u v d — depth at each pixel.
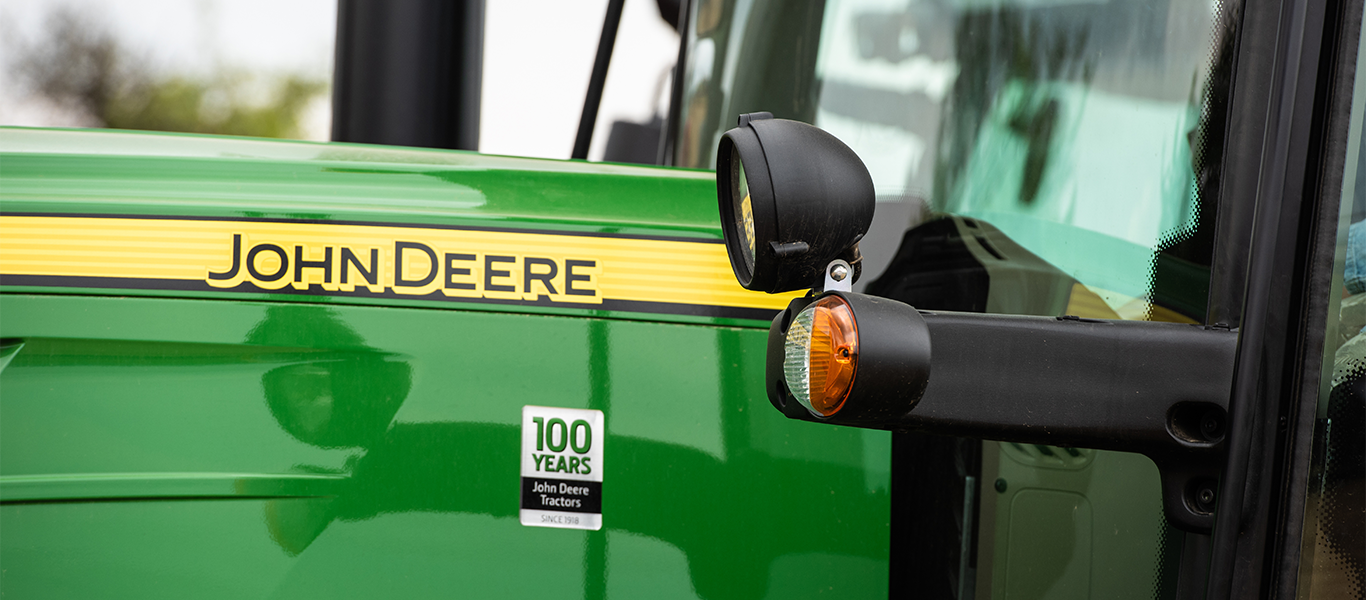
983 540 1.21
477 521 1.22
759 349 1.23
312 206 1.24
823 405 0.79
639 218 1.25
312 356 1.24
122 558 1.22
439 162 1.28
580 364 1.23
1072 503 1.19
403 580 1.22
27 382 1.23
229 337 1.23
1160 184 1.15
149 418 1.23
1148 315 1.15
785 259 0.83
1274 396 0.80
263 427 1.23
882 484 1.23
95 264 1.23
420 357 1.23
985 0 1.29
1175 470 0.87
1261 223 0.81
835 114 1.44
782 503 1.22
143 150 1.27
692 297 1.23
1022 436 0.85
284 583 1.22
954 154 1.29
